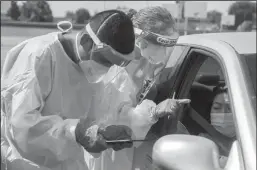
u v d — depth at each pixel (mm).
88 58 1746
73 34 1865
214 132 1819
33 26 29922
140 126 1958
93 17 1722
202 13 12555
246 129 1363
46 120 1779
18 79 1769
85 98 1944
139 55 1853
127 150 1974
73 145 1821
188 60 2131
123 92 2082
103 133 1741
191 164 1283
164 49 2004
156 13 1926
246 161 1280
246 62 1677
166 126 1971
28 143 1782
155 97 2262
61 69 1819
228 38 2012
